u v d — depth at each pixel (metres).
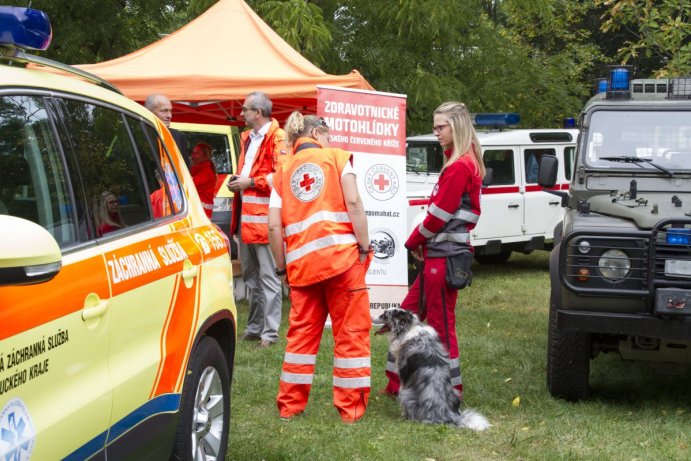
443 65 14.26
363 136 8.09
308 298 5.25
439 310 5.49
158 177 3.83
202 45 8.54
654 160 6.47
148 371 3.23
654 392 6.28
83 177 3.08
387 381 6.34
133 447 3.12
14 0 11.80
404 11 12.88
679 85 7.03
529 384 6.37
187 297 3.68
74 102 3.19
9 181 2.68
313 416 5.39
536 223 12.80
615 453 4.83
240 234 7.69
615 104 6.80
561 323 5.39
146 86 7.95
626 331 5.29
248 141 7.46
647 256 5.28
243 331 8.14
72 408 2.68
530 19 20.59
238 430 5.06
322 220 5.07
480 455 4.78
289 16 11.40
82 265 2.85
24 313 2.46
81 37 11.96
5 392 2.35
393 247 8.23
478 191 5.48
